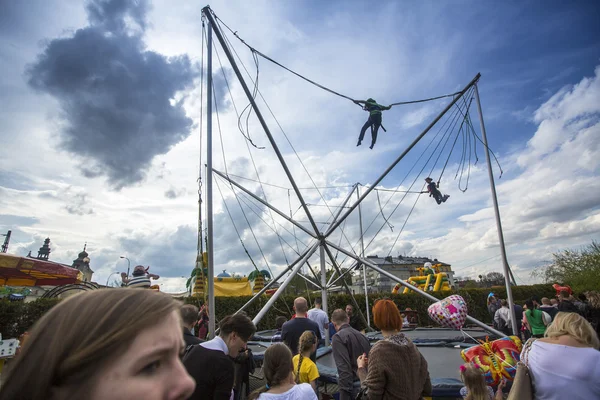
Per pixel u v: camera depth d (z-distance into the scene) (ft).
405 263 210.38
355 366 12.47
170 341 2.09
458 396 14.75
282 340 16.19
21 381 1.76
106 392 1.79
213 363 8.92
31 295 58.49
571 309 32.40
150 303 2.11
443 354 23.50
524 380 7.54
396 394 8.48
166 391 2.00
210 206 17.79
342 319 14.07
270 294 54.44
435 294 62.64
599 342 7.36
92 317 1.92
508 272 22.31
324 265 32.40
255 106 20.89
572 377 6.86
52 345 1.81
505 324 35.01
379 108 26.20
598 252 76.89
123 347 1.86
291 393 8.64
